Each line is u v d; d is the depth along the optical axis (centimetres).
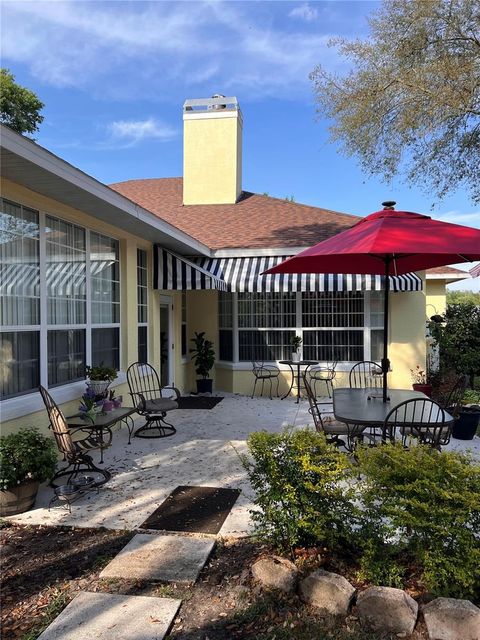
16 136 468
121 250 973
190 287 1125
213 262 1290
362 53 1237
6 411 582
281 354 1370
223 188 1755
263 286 1221
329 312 1344
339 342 1339
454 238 512
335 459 390
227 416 1071
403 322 1315
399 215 602
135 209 799
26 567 414
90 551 443
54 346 732
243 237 1381
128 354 983
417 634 325
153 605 355
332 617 342
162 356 1277
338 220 1499
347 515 378
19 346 640
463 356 1414
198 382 1385
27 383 657
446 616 320
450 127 1229
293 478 388
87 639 318
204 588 380
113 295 957
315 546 406
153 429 936
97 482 619
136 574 397
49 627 330
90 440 650
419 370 1306
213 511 535
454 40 1163
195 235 1427
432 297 1777
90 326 845
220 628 332
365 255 691
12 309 624
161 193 1919
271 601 359
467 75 1133
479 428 930
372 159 1310
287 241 1305
